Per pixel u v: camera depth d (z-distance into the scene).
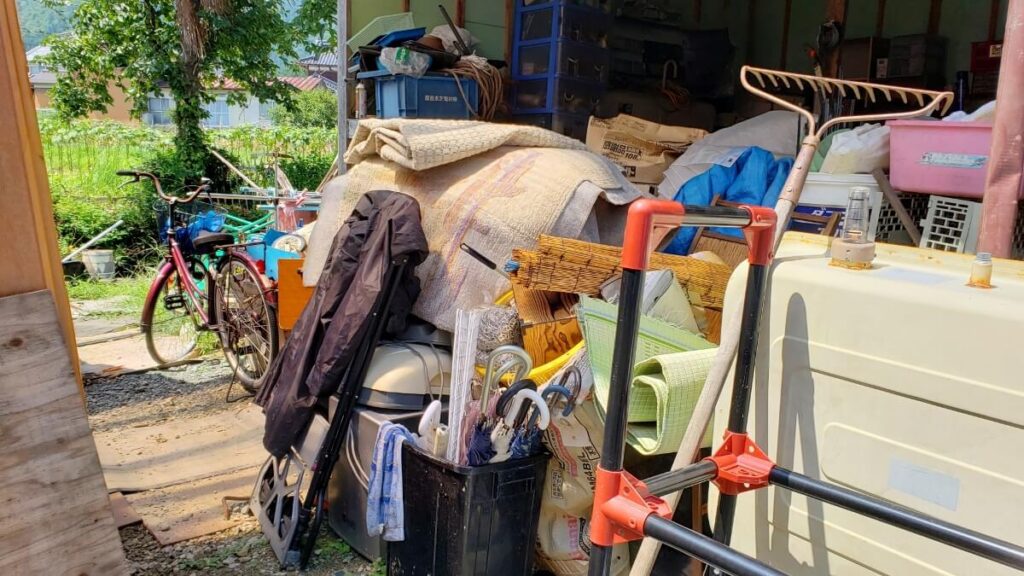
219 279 4.19
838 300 1.33
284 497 2.51
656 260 2.58
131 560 2.43
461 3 4.95
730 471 1.43
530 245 2.67
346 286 2.50
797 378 1.41
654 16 5.52
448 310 2.65
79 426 1.67
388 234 2.40
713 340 2.53
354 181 3.31
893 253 1.54
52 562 1.61
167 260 4.49
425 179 3.04
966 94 4.42
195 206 6.30
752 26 6.00
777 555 1.48
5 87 1.61
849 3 5.51
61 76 10.80
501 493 1.99
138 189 9.14
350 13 4.73
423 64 4.11
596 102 4.71
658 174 3.86
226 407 3.88
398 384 2.37
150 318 4.45
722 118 5.81
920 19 5.10
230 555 2.46
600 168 2.94
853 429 1.33
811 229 2.98
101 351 4.97
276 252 3.93
